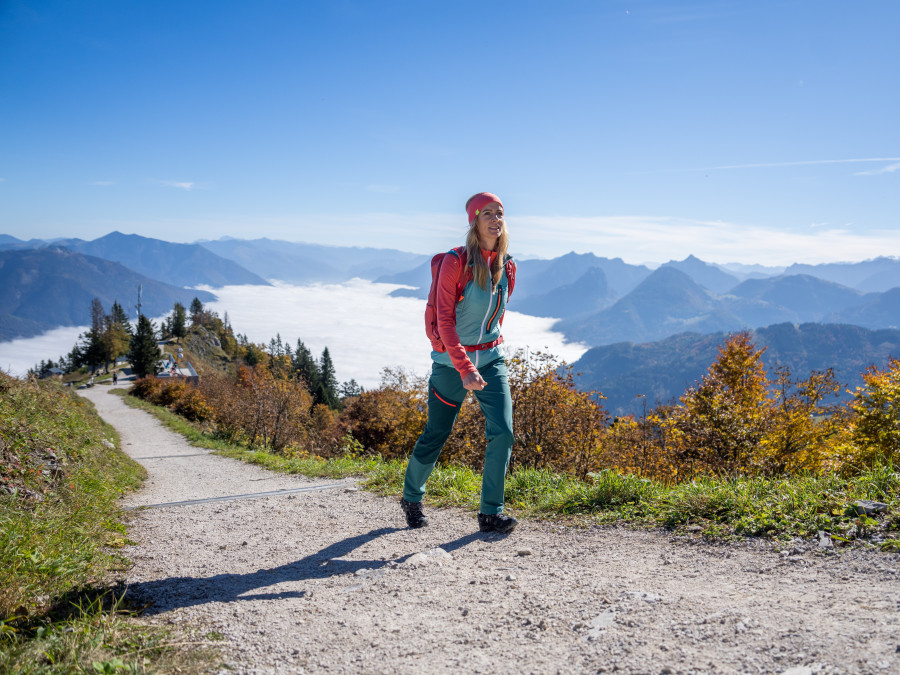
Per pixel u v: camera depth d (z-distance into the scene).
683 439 13.35
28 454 6.26
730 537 3.08
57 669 1.89
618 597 2.38
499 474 3.72
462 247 3.39
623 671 1.76
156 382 50.72
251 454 13.96
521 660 1.93
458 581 2.83
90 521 4.67
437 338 3.60
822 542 2.76
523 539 3.57
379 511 4.88
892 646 1.66
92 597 2.75
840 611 1.98
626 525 3.62
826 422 15.23
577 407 13.78
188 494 7.47
